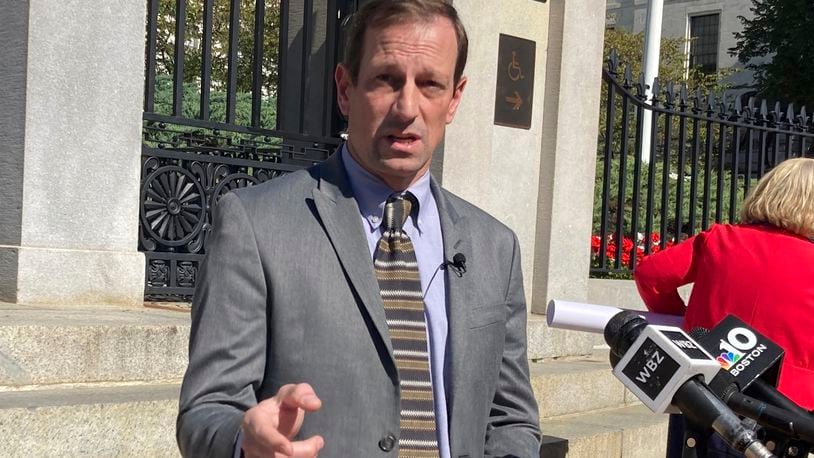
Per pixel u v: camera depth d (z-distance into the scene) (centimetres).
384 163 200
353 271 195
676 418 370
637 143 716
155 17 526
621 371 228
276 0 1155
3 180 466
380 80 200
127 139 488
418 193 211
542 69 612
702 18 2897
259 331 190
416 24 199
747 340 277
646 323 236
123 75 486
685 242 369
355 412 190
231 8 551
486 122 579
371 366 192
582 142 627
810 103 2311
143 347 402
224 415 177
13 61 464
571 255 625
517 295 226
